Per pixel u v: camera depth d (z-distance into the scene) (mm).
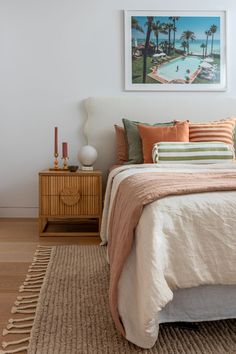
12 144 3244
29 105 3230
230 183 1266
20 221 3141
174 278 1103
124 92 3258
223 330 1249
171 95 3258
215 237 1125
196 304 1175
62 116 3244
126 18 3201
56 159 2945
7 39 3193
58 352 1102
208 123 2896
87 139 3203
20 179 3258
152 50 3232
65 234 2652
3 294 1567
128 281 1166
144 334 1057
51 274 1805
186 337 1198
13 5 3180
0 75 3209
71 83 3236
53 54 3217
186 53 3242
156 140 2703
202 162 2465
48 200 2637
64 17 3207
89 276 1778
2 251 2238
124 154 2992
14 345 1153
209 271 1119
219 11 3223
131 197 1311
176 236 1116
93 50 3230
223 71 3256
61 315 1354
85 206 2658
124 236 1190
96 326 1268
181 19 3223
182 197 1177
